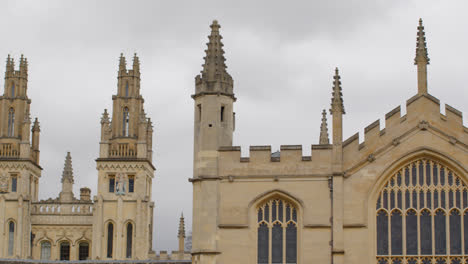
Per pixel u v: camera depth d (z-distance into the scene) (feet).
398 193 225.56
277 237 228.43
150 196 463.42
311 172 228.63
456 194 223.51
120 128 447.42
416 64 230.68
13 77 463.42
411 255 222.28
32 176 457.68
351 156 227.81
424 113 227.40
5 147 452.35
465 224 222.28
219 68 241.14
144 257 430.20
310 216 226.58
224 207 230.89
